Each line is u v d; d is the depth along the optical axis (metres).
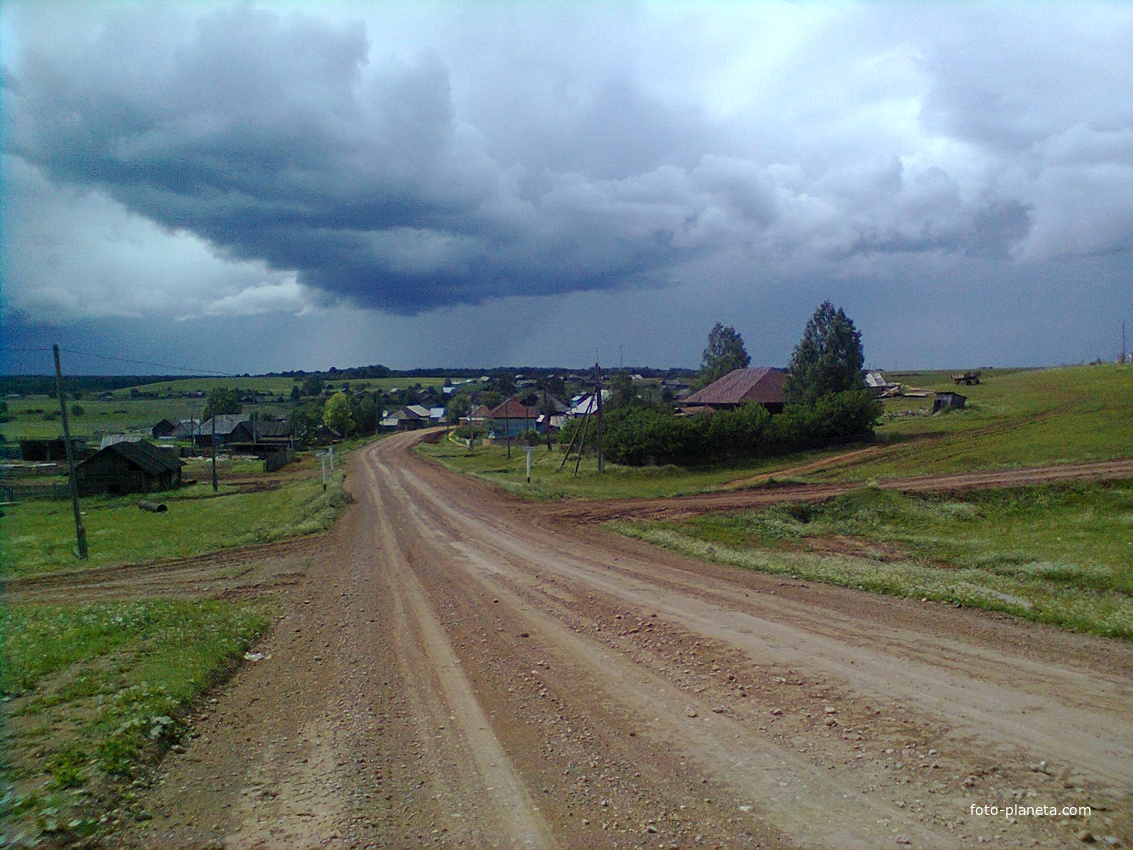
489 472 50.84
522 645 10.72
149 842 5.19
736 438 45.62
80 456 64.31
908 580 14.93
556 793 6.04
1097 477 27.80
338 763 6.68
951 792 5.80
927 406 64.62
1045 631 10.80
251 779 6.32
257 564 19.97
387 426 134.25
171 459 57.31
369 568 18.27
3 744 6.63
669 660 9.73
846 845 5.07
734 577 15.95
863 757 6.51
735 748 6.82
